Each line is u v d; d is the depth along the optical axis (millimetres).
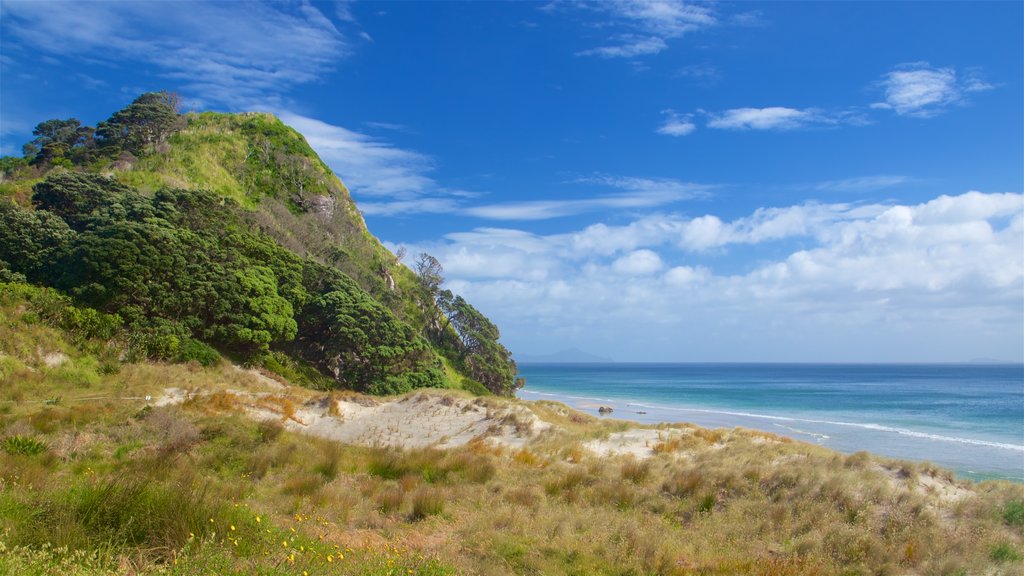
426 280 74938
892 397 86062
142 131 68625
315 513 10953
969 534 10203
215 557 6270
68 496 7441
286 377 37750
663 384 133000
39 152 66375
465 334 68875
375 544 9102
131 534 6738
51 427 17000
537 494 13242
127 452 15578
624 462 17281
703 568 8711
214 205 45656
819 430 45844
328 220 71250
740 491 13461
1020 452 34562
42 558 5445
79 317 30688
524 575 8195
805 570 8633
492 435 24266
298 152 79188
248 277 39500
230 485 11953
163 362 31922
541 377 185750
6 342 26641
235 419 20156
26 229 35812
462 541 9695
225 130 76875
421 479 14828
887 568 8805
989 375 191000
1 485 8383
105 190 45031
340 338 42188
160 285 34656
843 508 11836
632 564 8703
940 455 33438
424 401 29266
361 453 18203
